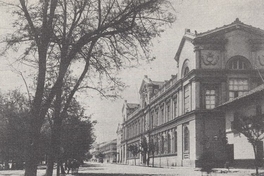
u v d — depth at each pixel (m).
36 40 12.24
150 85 73.50
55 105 13.89
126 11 13.53
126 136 103.50
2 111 14.80
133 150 72.50
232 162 36.16
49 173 14.77
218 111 42.03
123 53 14.72
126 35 14.14
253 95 31.02
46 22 12.30
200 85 42.78
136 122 87.94
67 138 19.72
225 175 23.89
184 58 47.78
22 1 12.15
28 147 12.02
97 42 15.06
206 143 39.94
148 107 72.69
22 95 15.18
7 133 14.51
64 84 15.72
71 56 13.34
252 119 23.50
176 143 52.69
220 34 43.62
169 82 57.00
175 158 51.75
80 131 20.28
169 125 55.66
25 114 14.72
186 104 47.47
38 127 12.10
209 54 43.28
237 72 43.06
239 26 43.47
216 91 42.91
